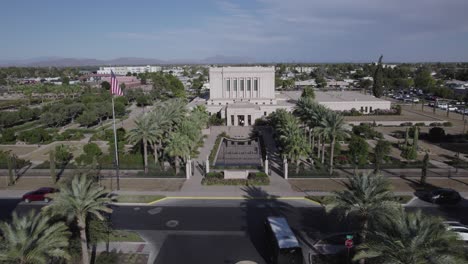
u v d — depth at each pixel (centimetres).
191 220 3650
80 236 2730
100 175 5038
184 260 2886
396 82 17975
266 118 9238
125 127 9112
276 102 10431
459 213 3791
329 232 3347
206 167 5116
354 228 3409
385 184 2694
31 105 13400
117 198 4194
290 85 18825
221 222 3600
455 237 1978
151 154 5894
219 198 4250
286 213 3812
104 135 7538
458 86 16438
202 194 4362
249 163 5828
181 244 3150
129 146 6888
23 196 4209
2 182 4847
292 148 4981
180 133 5381
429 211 3838
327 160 5669
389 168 5309
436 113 10638
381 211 2444
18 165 5519
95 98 12150
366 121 9294
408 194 4291
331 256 2902
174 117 5925
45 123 8862
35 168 5434
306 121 5894
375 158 5350
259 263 2852
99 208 2620
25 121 10400
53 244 2139
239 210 3903
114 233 3297
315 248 3055
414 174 5053
